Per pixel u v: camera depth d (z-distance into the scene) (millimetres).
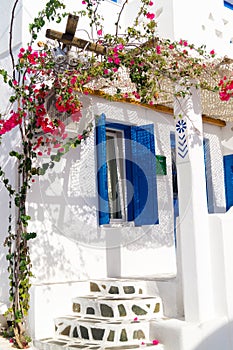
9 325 6766
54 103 6227
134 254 7910
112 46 5926
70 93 5836
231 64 6285
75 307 6621
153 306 6355
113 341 5727
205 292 5957
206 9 8398
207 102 7684
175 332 5629
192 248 5969
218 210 9500
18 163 6738
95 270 7434
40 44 6398
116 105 7867
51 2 6121
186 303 5980
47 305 6359
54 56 6086
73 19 5727
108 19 8320
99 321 6012
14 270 6316
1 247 7047
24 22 7211
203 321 5844
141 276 7648
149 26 5938
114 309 6172
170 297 6363
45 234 6941
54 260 6988
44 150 6820
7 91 7363
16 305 6199
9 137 7141
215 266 6090
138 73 5758
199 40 8164
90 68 5801
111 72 5801
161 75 5953
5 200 7078
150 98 5793
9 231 6477
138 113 8211
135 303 6246
